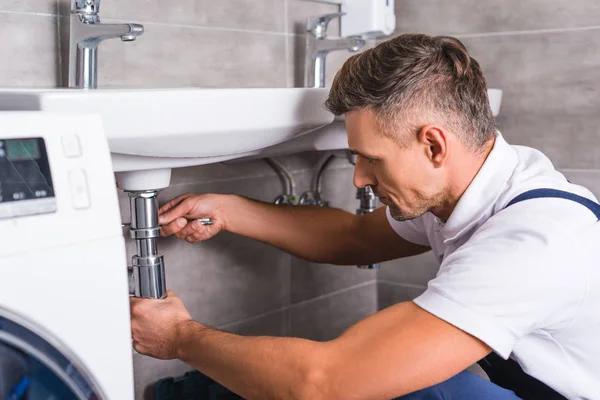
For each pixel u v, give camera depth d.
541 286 0.98
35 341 0.73
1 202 0.71
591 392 1.10
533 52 1.92
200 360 1.08
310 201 1.89
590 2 1.83
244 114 1.07
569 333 1.07
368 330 1.01
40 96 0.86
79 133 0.78
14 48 1.32
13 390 0.73
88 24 1.25
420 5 2.07
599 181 1.88
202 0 1.63
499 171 1.12
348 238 1.47
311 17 1.75
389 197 1.14
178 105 0.97
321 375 0.99
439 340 0.97
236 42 1.72
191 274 1.70
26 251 0.73
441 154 1.07
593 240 1.03
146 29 1.53
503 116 1.99
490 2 1.96
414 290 2.20
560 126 1.92
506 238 1.02
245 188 1.80
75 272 0.76
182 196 1.39
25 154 0.73
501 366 1.22
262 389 1.02
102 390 0.80
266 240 1.46
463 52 1.09
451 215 1.14
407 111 1.05
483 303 0.97
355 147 1.12
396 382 0.96
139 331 1.13
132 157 1.06
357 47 1.67
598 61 1.84
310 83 1.77
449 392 1.12
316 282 2.05
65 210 0.76
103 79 1.46
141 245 1.19
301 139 1.36
